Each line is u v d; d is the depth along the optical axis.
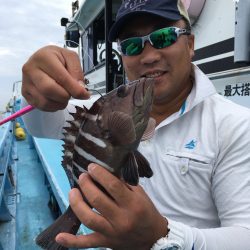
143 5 0.50
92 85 2.09
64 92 0.36
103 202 0.31
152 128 0.38
